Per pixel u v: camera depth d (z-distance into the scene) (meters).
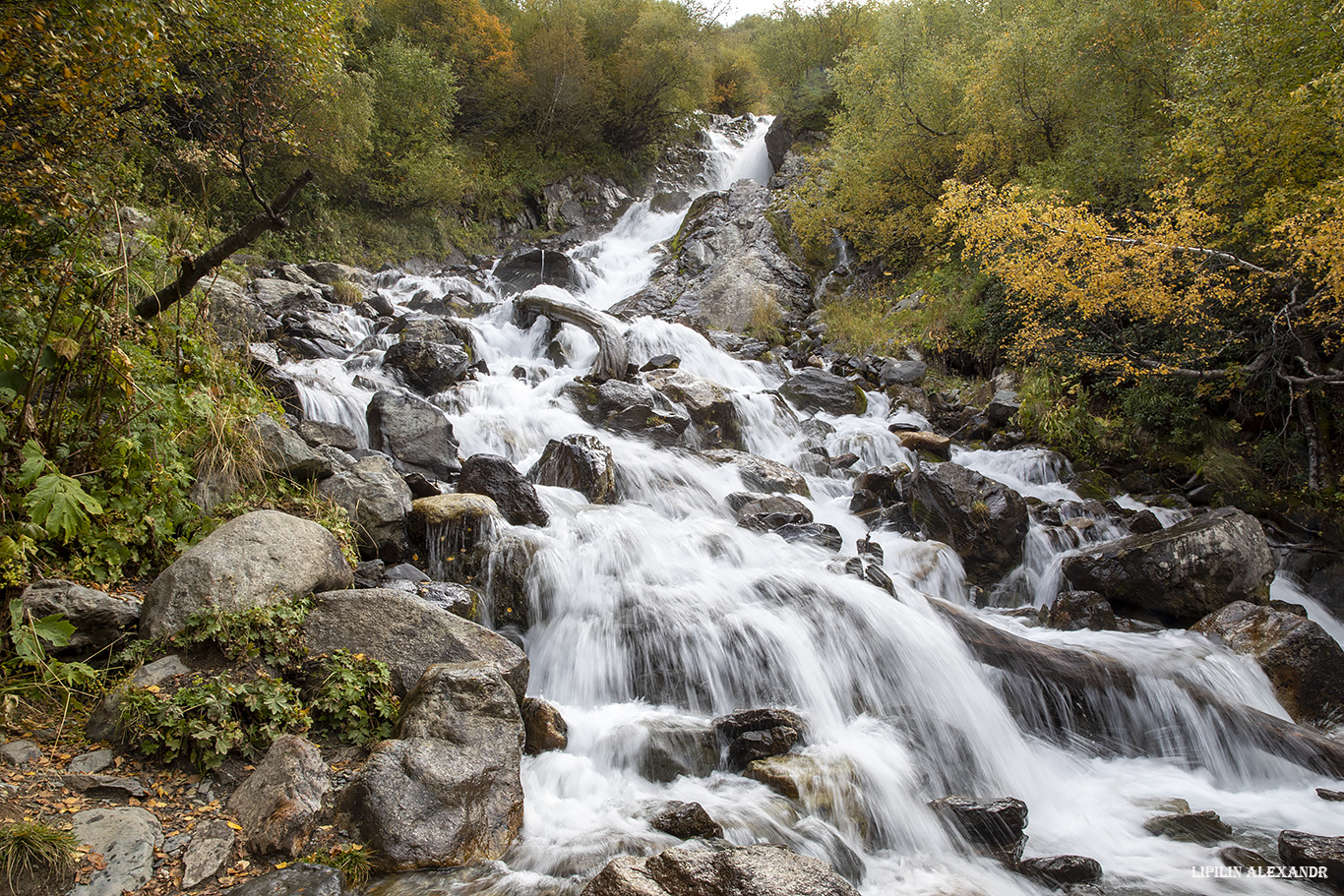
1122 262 10.68
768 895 3.25
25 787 3.55
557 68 28.78
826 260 21.23
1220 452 11.30
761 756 4.91
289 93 10.51
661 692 5.63
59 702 4.13
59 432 5.09
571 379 12.38
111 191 6.04
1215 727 6.04
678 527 7.59
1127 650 6.97
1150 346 12.14
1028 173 15.56
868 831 4.51
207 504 5.72
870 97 20.17
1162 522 10.16
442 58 27.02
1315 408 11.11
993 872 4.36
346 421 9.04
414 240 23.88
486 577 6.38
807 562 7.44
